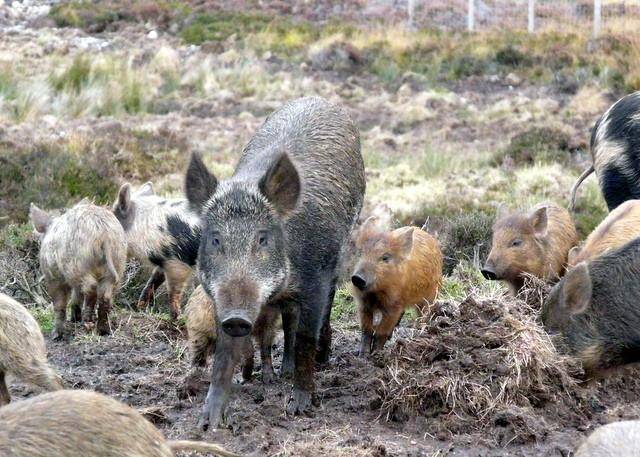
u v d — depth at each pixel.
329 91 59.25
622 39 62.91
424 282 19.28
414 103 55.12
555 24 71.31
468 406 14.29
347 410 14.88
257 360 17.86
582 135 44.25
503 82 60.38
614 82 57.06
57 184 30.66
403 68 63.91
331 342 18.86
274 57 67.69
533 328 15.06
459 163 41.28
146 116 51.75
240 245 13.29
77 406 8.91
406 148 46.47
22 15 80.12
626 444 9.19
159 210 22.62
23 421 8.69
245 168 15.41
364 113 54.75
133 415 9.14
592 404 15.18
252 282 13.07
